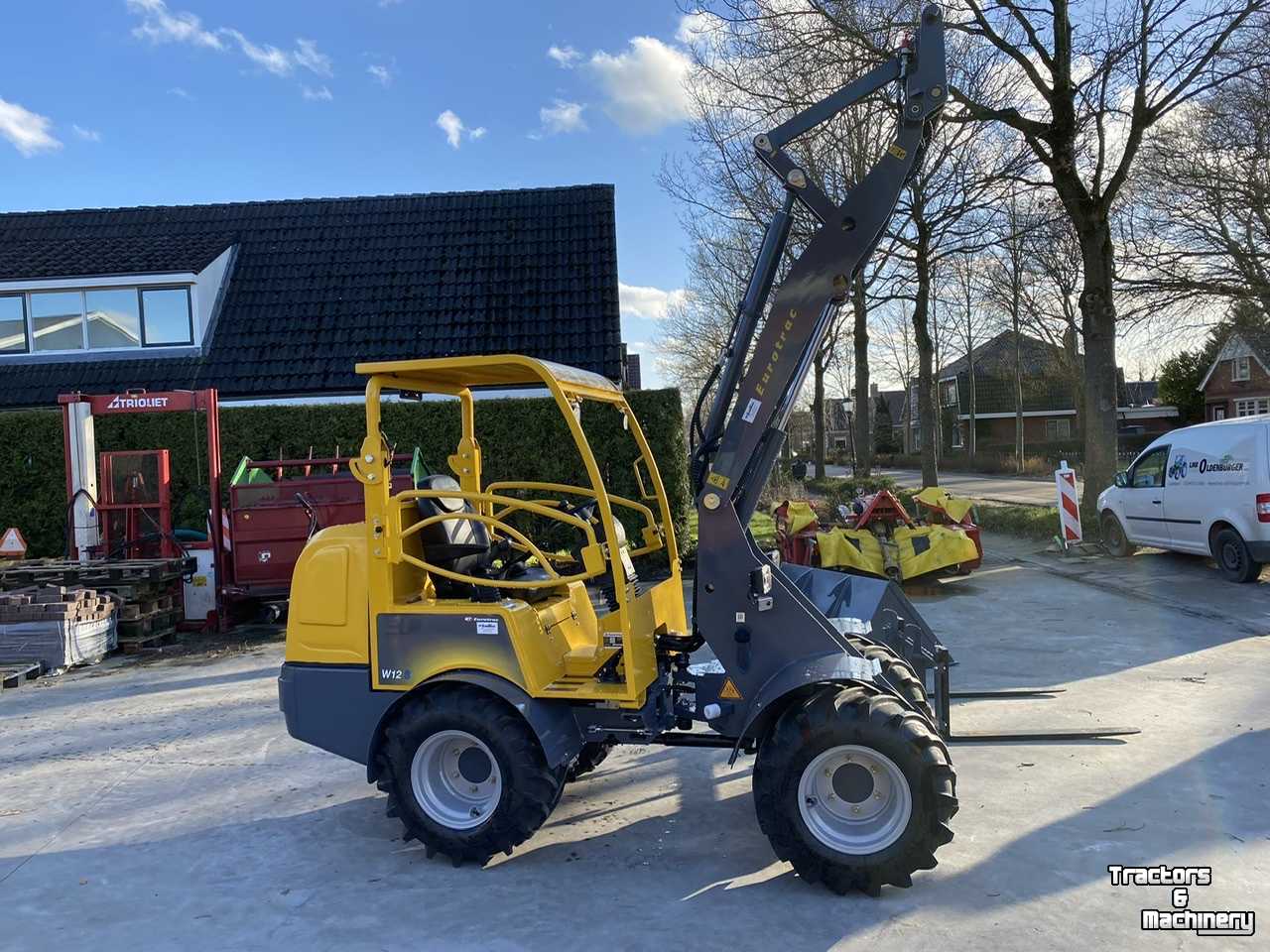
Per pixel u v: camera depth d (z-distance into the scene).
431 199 18.95
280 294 16.92
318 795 5.21
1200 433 10.65
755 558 4.08
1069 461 41.81
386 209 18.75
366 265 17.36
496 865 4.20
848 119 15.02
